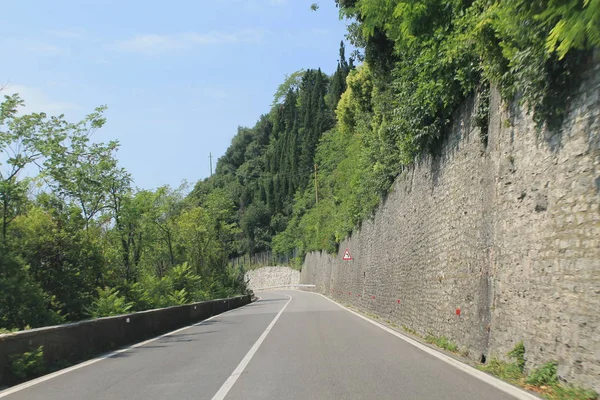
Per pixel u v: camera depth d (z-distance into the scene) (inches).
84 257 780.0
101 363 450.0
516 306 360.5
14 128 752.3
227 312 1277.1
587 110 281.9
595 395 257.9
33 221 746.8
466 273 477.4
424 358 426.0
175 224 1654.8
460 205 515.2
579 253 283.3
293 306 1359.5
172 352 510.6
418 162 718.5
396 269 852.6
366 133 1376.7
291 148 4288.9
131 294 956.0
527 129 358.6
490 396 278.4
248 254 4421.8
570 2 211.9
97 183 951.6
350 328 701.3
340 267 1860.2
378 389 304.0
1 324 580.4
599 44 222.4
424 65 557.3
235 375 366.0
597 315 262.7
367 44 1104.2
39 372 394.0
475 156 479.5
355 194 1389.0
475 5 437.4
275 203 4343.0
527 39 306.3
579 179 287.6
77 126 927.7
